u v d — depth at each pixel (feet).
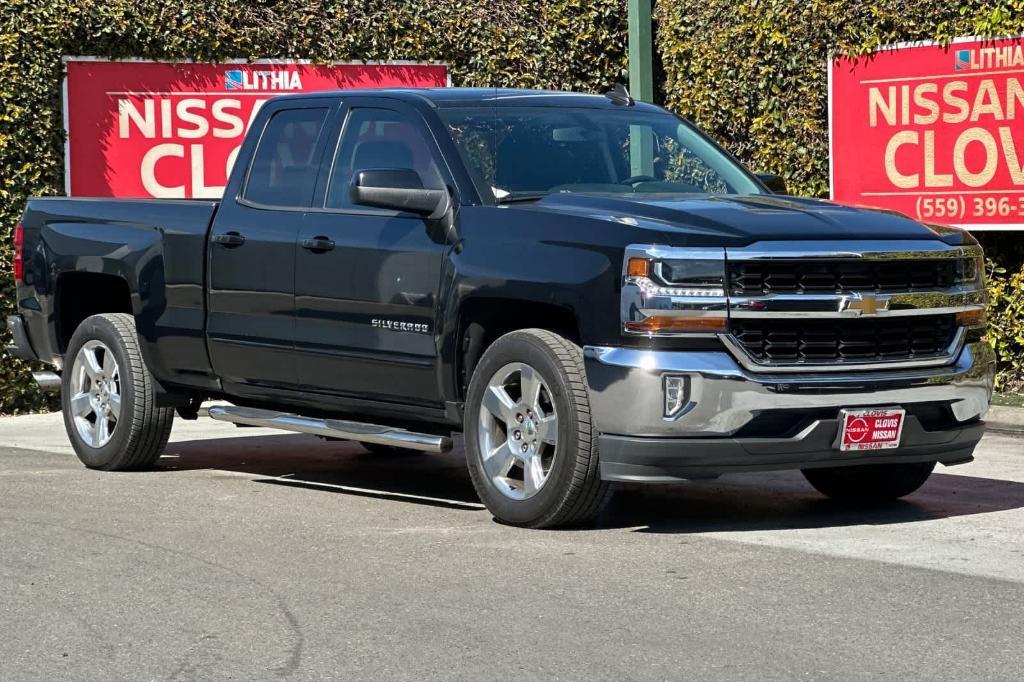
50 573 23.36
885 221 26.73
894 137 45.27
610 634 19.72
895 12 44.91
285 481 32.89
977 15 43.19
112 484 32.19
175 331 32.68
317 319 29.94
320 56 51.01
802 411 25.27
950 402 26.71
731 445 25.05
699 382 24.81
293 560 24.14
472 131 28.99
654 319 24.89
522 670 18.24
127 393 33.68
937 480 32.55
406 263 28.32
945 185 44.24
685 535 26.03
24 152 47.73
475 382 27.20
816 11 46.73
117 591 22.21
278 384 31.24
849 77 46.16
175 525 27.14
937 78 44.19
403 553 24.59
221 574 23.22
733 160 31.58
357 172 28.02
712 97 49.85
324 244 29.71
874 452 26.07
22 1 47.55
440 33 51.88
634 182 29.37
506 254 26.71
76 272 34.99
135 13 48.88
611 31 53.42
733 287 24.98
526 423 26.61
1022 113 42.52
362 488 32.07
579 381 25.71
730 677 17.89
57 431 43.45
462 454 37.96
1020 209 42.80
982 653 18.80
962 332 27.02
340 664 18.54
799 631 19.81
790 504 29.48
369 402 29.76
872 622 20.24
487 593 21.90
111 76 49.19
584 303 25.52
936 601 21.33
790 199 28.32
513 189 28.17
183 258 32.53
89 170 49.06
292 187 31.01
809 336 25.55
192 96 50.08
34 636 19.90
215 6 49.83
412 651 19.04
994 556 24.27
